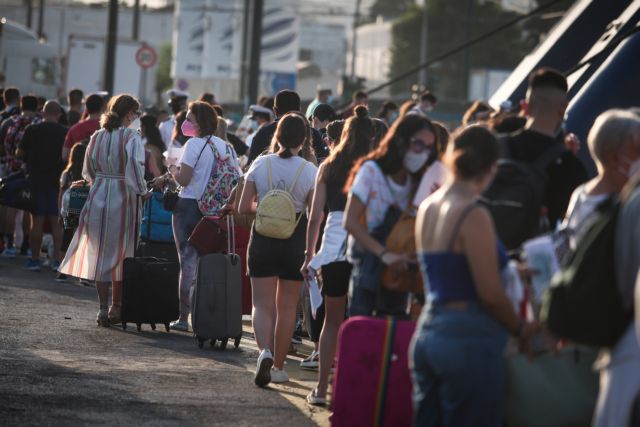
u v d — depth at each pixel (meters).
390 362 13.30
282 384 19.19
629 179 11.47
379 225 14.42
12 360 20.16
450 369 10.63
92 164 24.94
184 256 24.33
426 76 158.88
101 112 33.31
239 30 142.00
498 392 10.79
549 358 11.29
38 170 34.59
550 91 12.78
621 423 10.05
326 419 16.62
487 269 10.55
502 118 14.33
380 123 17.92
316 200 17.11
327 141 21.84
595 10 25.83
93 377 19.08
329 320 17.25
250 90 91.88
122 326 24.94
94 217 24.80
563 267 10.59
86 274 24.75
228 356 21.86
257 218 18.48
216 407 17.19
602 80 21.05
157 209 26.56
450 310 10.74
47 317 25.83
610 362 10.20
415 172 14.02
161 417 16.38
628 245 10.04
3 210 38.53
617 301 10.13
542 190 12.48
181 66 143.00
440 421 11.05
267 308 18.92
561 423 11.21
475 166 10.89
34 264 35.41
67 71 88.31
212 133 23.70
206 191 23.34
